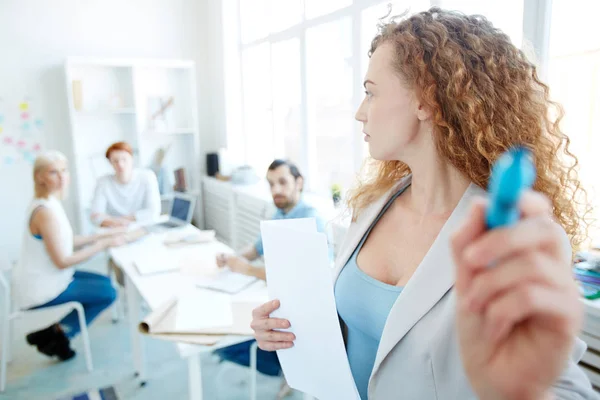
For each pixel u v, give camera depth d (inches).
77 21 168.7
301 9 134.2
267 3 158.2
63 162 93.9
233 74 187.5
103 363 100.0
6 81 160.9
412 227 32.1
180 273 81.5
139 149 173.6
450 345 24.6
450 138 28.1
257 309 33.6
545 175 27.8
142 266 85.2
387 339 27.4
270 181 81.8
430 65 28.1
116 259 91.9
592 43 63.1
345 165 126.8
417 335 26.3
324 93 131.6
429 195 31.0
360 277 33.0
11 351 105.3
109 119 177.2
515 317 9.8
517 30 70.5
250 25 176.6
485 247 9.5
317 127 137.3
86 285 98.5
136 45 181.0
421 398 26.0
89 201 175.3
